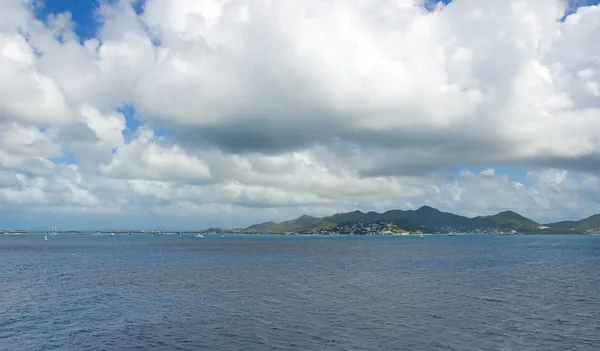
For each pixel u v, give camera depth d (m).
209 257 172.38
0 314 55.44
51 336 44.84
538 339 43.53
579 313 55.69
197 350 40.09
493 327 48.28
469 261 145.50
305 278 95.31
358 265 131.00
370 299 66.62
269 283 86.25
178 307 60.09
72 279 93.44
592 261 143.00
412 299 66.50
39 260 154.25
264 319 52.47
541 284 83.75
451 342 42.53
